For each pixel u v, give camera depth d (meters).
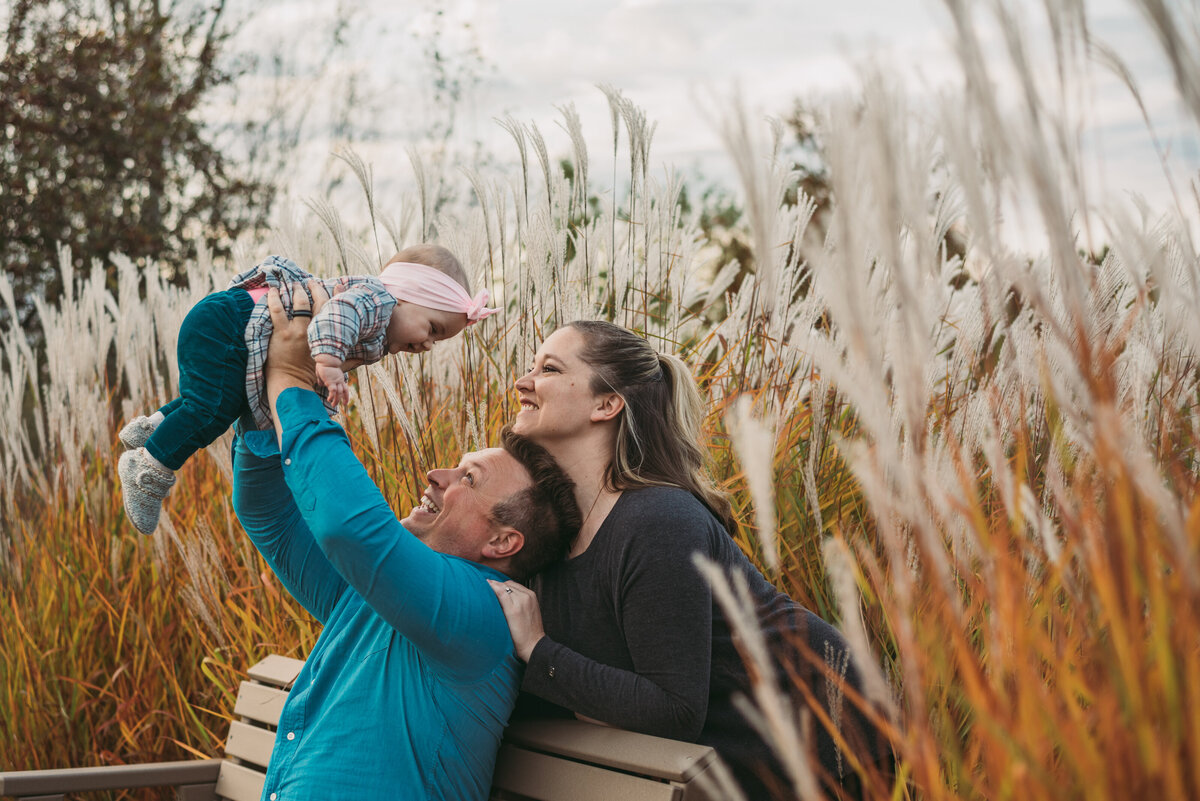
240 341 1.98
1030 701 1.05
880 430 1.03
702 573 1.80
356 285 2.02
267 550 2.21
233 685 3.09
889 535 1.09
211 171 10.59
